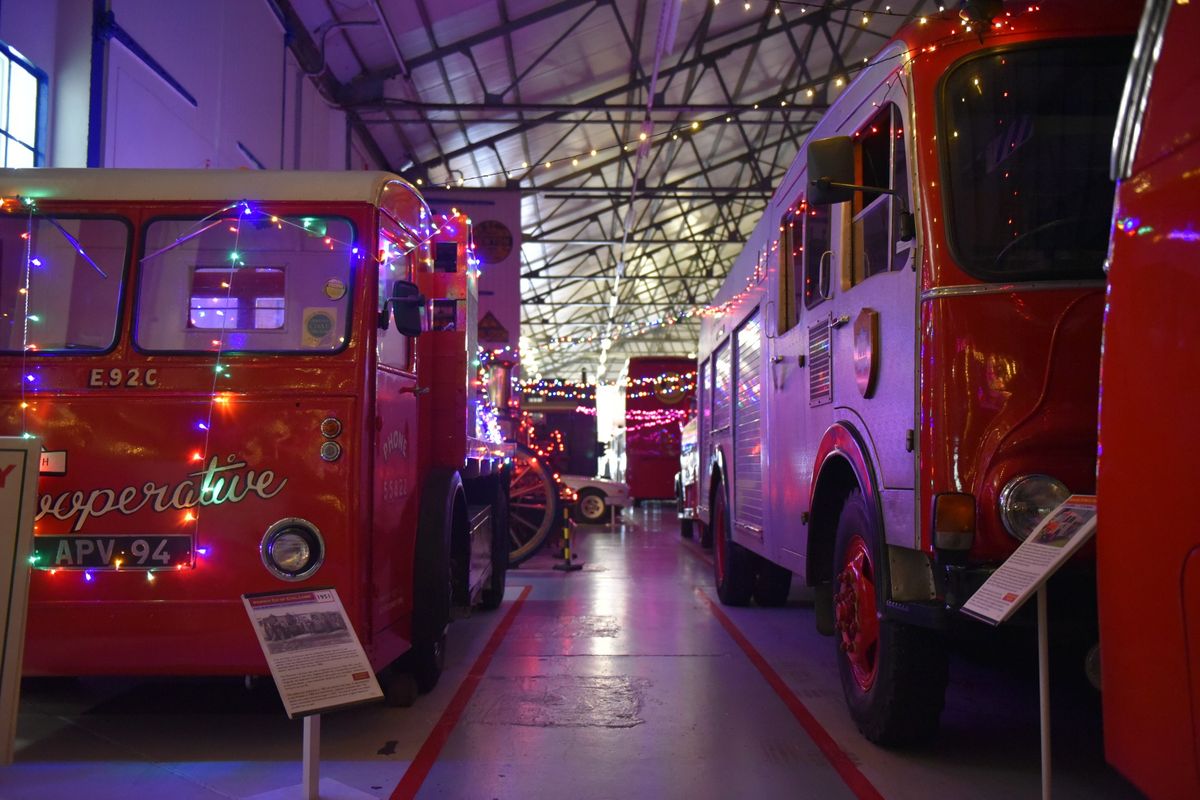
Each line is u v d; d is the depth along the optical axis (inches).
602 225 1107.3
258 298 178.9
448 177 863.1
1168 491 88.8
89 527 169.9
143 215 180.1
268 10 530.0
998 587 123.0
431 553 211.8
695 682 231.1
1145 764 92.4
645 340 1699.1
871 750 175.5
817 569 208.2
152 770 164.6
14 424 171.8
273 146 545.0
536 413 873.5
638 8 644.7
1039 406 143.1
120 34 360.2
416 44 625.3
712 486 381.7
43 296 177.5
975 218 151.8
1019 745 178.5
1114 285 100.1
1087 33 158.2
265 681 208.2
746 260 315.0
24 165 333.1
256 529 171.0
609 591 392.5
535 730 190.7
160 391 173.2
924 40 162.7
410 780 160.4
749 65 784.9
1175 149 90.0
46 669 167.9
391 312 192.4
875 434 169.3
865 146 187.5
